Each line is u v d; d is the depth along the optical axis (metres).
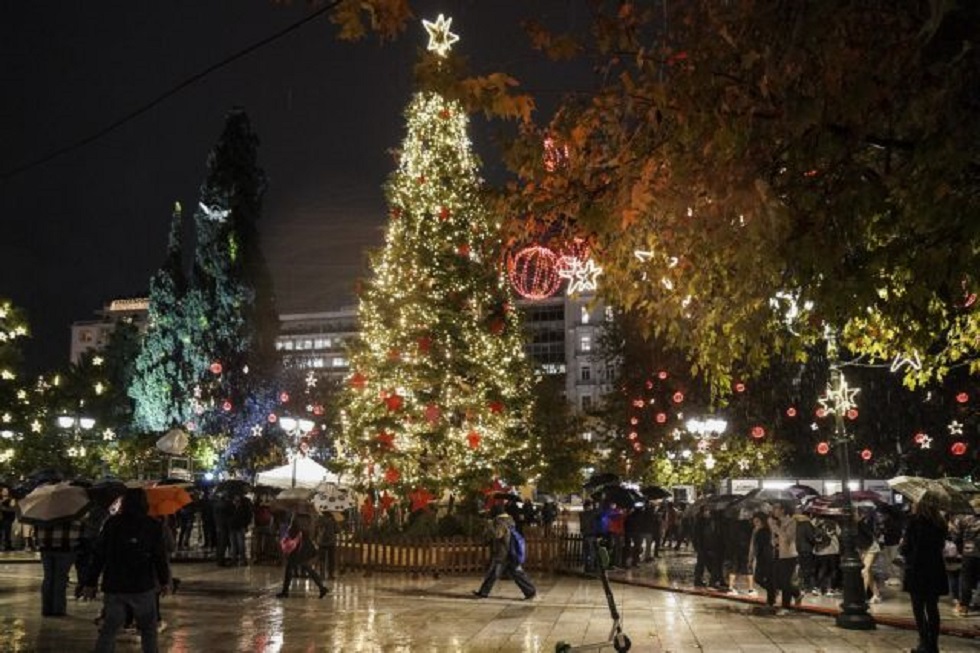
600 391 117.25
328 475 31.92
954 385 34.25
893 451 37.69
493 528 19.45
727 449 36.25
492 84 7.98
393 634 14.11
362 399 27.25
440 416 26.45
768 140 7.49
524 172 8.96
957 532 17.27
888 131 7.29
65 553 15.16
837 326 8.93
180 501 13.96
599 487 28.03
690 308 9.93
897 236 7.80
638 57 8.21
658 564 30.17
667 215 8.79
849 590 15.48
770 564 18.20
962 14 6.09
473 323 26.91
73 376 60.53
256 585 21.31
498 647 12.97
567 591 21.09
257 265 59.31
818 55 6.88
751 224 7.48
